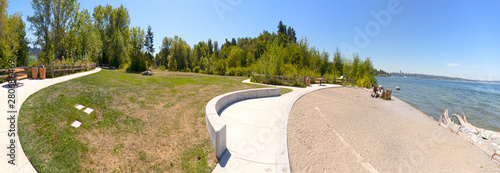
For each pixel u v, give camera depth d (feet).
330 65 105.19
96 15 128.77
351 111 35.81
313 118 28.27
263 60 74.38
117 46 125.39
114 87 33.40
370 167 16.79
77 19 101.86
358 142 21.74
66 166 12.73
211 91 40.93
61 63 53.16
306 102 38.52
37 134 15.19
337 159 17.37
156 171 13.80
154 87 39.37
